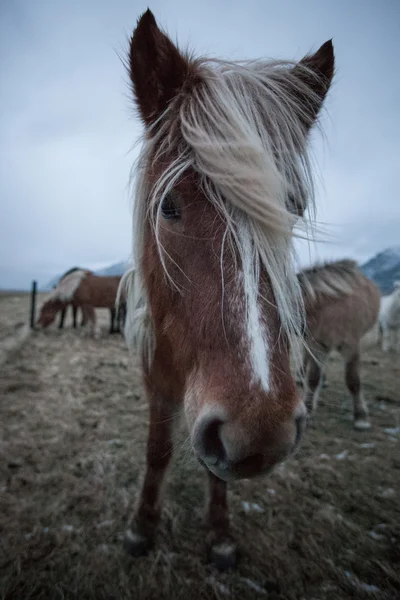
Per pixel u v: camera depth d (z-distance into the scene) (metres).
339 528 1.84
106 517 1.92
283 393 0.82
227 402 0.79
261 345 0.81
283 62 1.27
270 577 1.55
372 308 3.15
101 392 3.95
